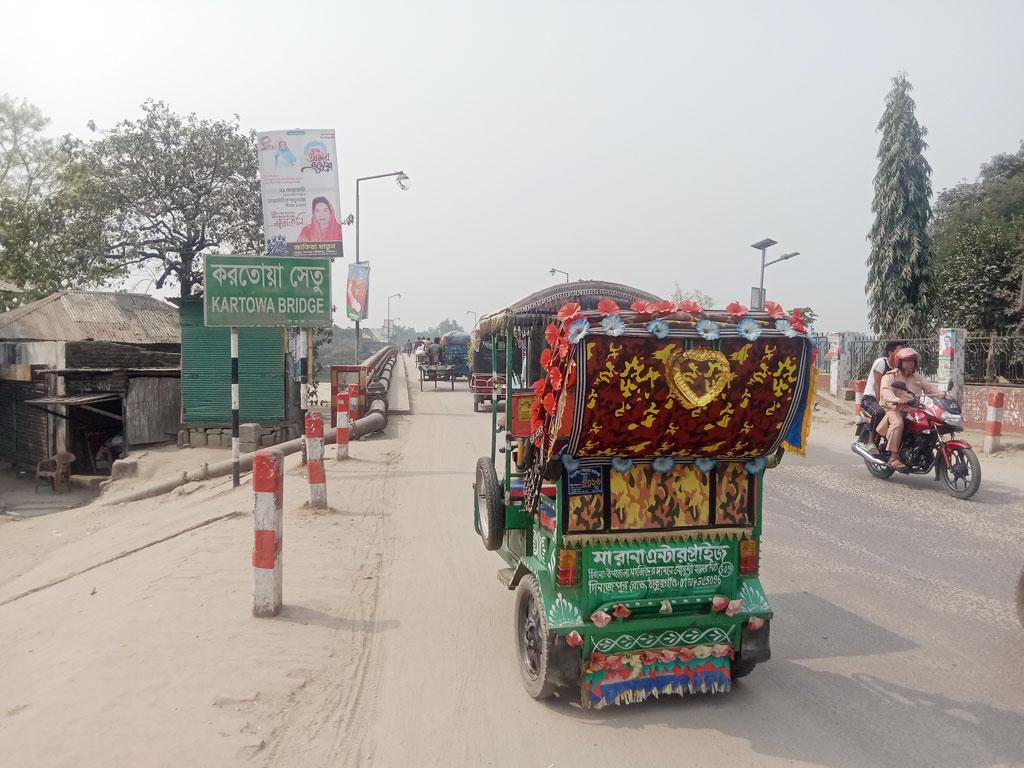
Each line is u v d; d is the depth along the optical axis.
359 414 18.20
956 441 9.99
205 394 19.08
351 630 5.73
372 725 4.35
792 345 4.19
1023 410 15.05
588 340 3.96
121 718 4.21
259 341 19.17
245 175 32.16
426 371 31.20
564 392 4.04
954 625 5.78
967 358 16.89
